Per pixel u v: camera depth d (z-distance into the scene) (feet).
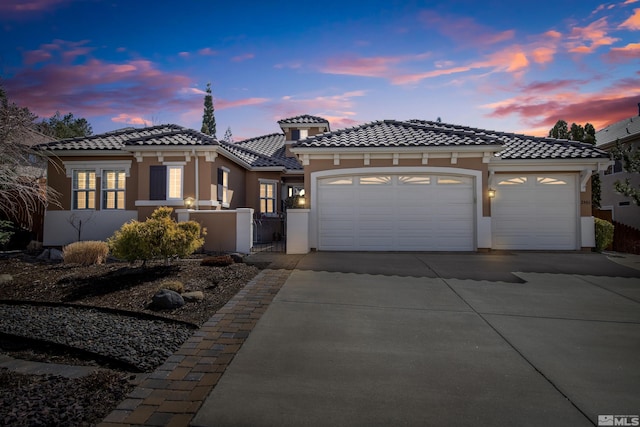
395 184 40.98
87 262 33.35
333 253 38.50
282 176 67.51
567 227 44.09
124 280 26.61
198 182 47.75
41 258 37.09
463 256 36.83
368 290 23.72
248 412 10.72
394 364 13.82
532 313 19.88
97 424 10.57
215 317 18.99
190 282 25.71
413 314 19.40
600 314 19.86
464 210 40.83
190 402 11.42
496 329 17.49
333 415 10.59
